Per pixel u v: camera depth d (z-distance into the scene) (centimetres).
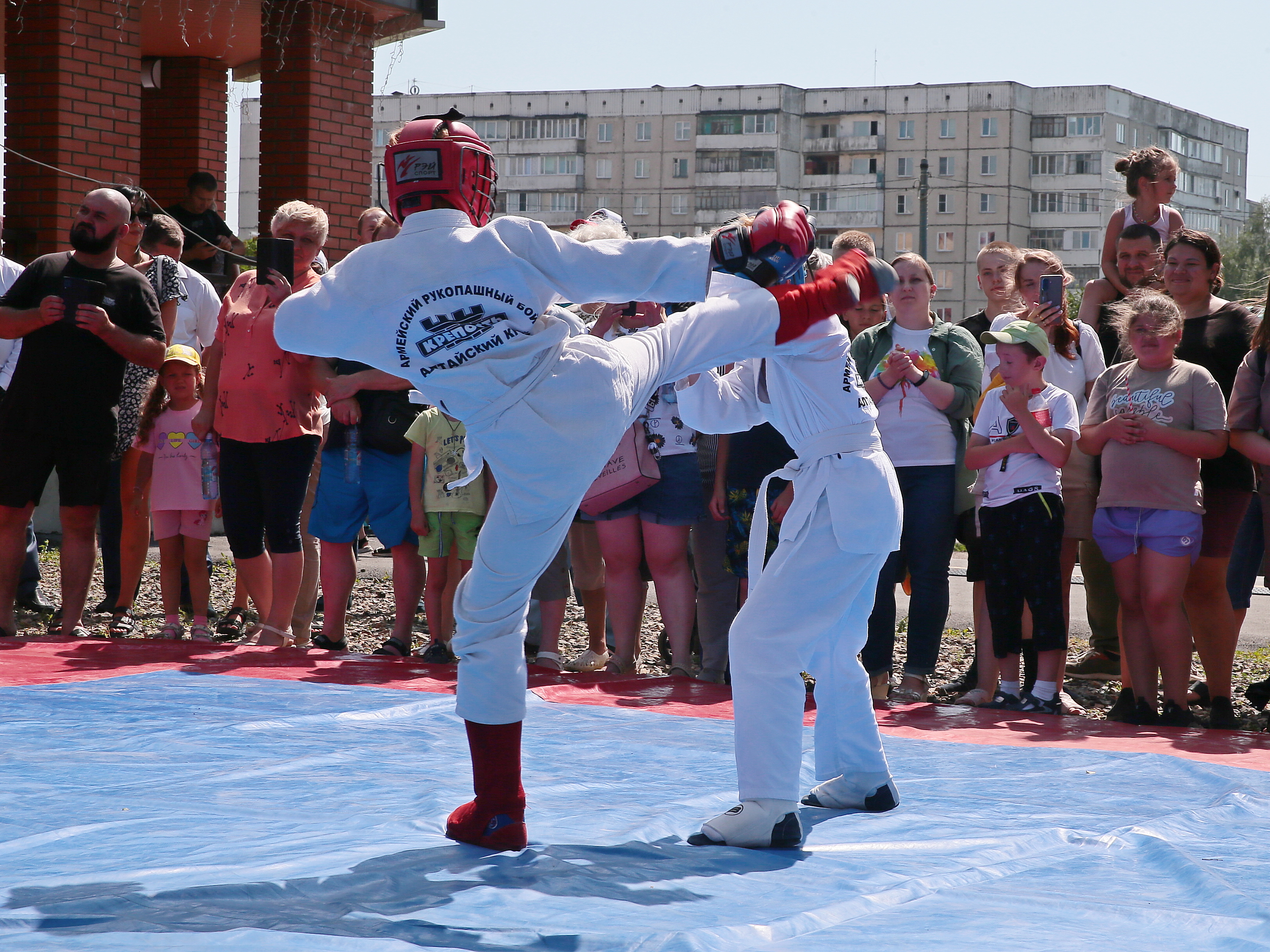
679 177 11800
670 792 438
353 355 354
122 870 325
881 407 703
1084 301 871
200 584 849
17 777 439
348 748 502
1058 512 670
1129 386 668
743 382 408
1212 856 362
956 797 443
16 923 279
